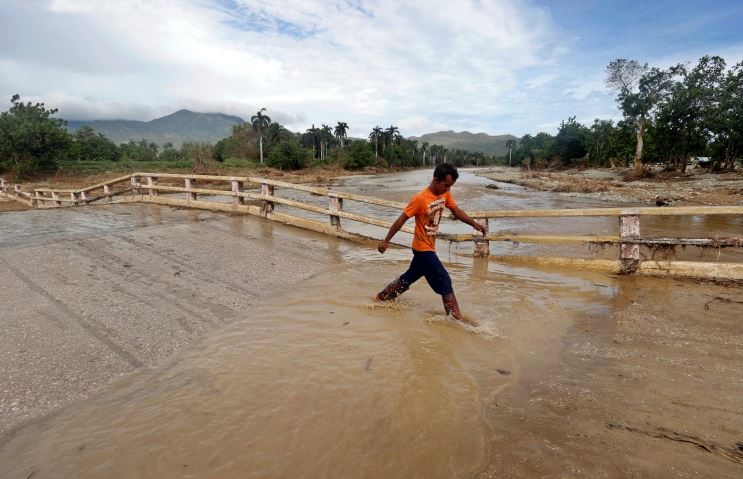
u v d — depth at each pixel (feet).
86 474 7.30
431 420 8.61
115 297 15.92
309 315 14.60
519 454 7.63
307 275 19.56
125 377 10.55
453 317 13.97
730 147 111.55
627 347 11.95
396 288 15.33
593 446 7.83
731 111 105.81
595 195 72.33
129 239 24.79
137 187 45.85
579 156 232.12
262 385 10.03
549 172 188.85
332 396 9.50
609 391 9.70
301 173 209.67
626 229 19.31
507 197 72.74
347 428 8.36
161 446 7.97
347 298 16.29
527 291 17.13
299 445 7.89
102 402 9.48
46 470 7.43
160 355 11.69
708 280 18.02
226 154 250.98
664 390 9.70
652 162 171.63
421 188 103.19
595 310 14.85
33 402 9.50
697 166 138.51
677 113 111.14
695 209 17.95
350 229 35.17
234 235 27.40
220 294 16.70
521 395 9.57
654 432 8.21
